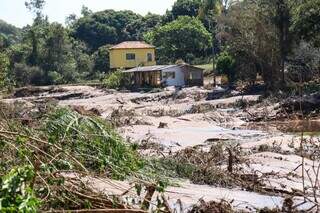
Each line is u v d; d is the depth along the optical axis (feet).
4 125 36.94
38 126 39.01
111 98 191.11
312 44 151.23
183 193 35.65
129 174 35.78
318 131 86.22
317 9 143.84
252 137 80.79
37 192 24.81
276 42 168.25
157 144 61.46
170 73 237.04
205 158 49.44
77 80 292.61
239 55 183.01
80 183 27.91
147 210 26.30
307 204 33.17
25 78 273.54
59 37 290.76
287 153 59.57
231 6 190.90
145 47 294.87
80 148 35.40
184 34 302.45
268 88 169.48
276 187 40.01
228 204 30.60
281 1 166.71
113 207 26.30
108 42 382.63
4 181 21.02
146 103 175.73
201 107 140.05
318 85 139.13
